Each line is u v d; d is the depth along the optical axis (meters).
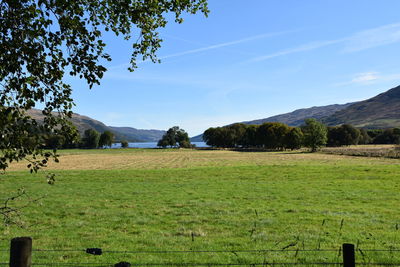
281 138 154.00
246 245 13.20
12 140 5.57
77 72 5.78
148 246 13.25
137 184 33.59
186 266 10.96
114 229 16.20
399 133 195.12
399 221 16.73
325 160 75.94
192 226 16.45
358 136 179.25
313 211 19.44
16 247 5.07
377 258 11.32
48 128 5.90
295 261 11.21
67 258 11.88
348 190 27.33
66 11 5.72
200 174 42.75
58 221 17.83
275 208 20.56
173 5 7.39
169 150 186.62
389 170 41.06
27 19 5.27
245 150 170.75
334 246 12.88
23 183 34.31
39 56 5.68
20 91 5.55
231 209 20.42
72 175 42.22
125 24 6.99
